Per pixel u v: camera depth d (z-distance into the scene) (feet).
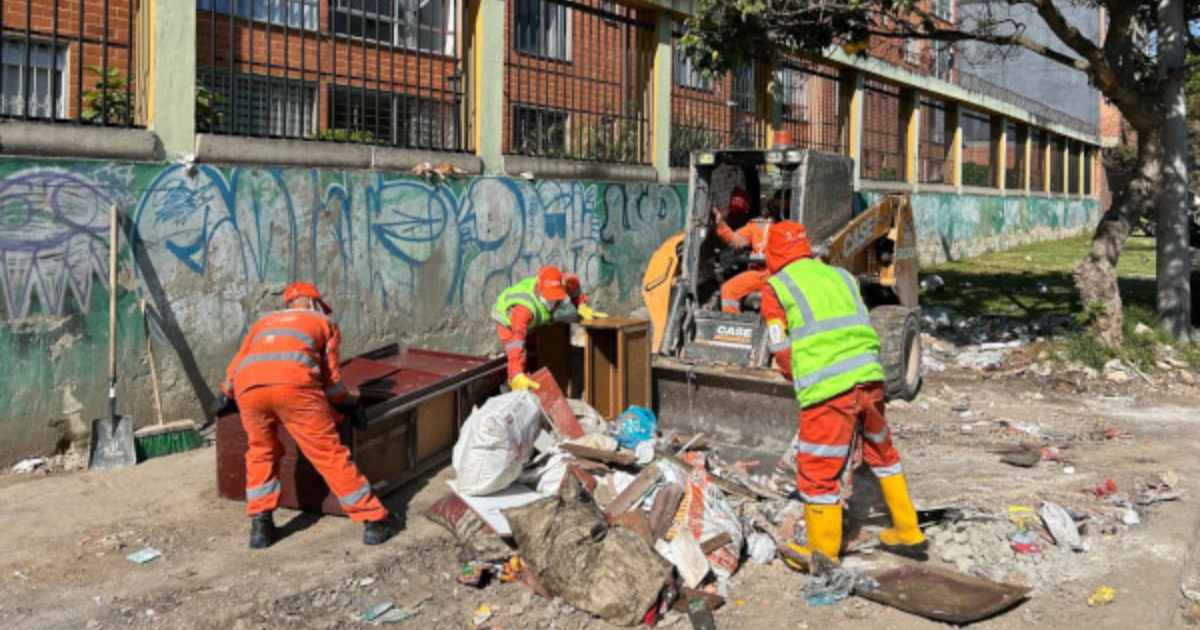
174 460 21.49
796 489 19.06
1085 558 16.53
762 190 30.48
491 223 31.30
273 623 14.17
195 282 23.08
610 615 14.10
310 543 16.92
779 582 15.70
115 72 24.38
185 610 14.33
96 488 19.49
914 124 65.05
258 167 24.26
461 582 15.57
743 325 24.25
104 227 21.30
